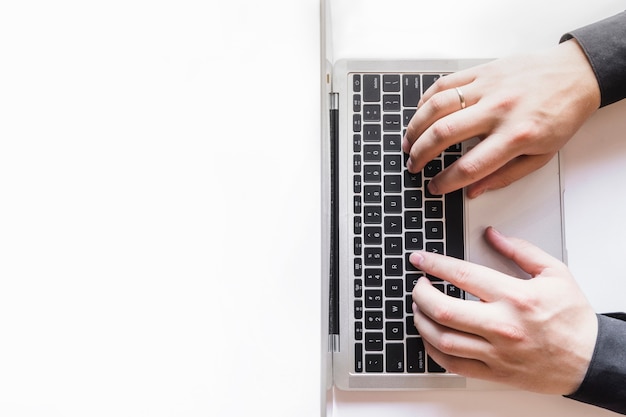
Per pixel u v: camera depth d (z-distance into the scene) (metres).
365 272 0.53
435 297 0.49
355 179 0.54
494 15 0.56
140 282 0.58
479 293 0.49
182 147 0.58
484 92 0.51
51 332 0.58
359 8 0.57
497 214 0.53
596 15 0.56
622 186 0.54
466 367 0.50
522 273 0.52
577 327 0.47
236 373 0.56
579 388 0.47
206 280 0.57
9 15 0.61
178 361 0.57
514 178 0.52
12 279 0.59
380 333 0.52
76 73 0.59
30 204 0.59
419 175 0.53
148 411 0.57
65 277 0.58
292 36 0.58
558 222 0.53
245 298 0.56
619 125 0.54
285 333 0.56
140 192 0.58
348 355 0.52
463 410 0.53
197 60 0.58
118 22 0.59
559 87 0.50
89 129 0.59
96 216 0.59
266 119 0.57
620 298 0.53
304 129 0.57
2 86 0.60
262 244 0.57
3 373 0.58
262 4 0.58
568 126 0.50
